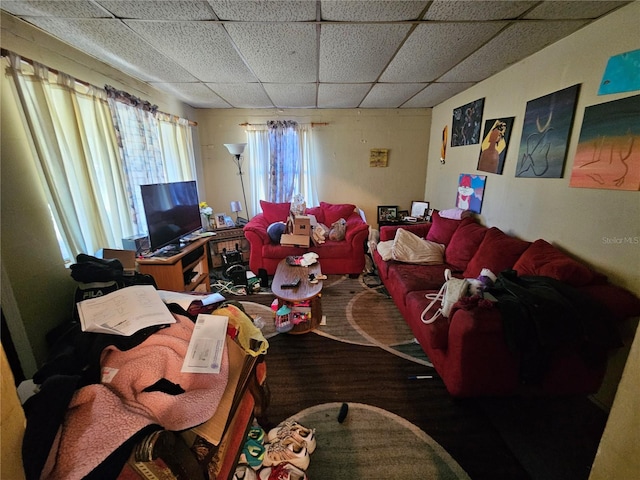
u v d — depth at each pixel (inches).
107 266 53.1
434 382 67.7
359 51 78.4
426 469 47.8
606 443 22.9
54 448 23.8
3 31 55.4
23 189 48.4
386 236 125.0
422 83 109.4
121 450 24.4
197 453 32.0
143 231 99.5
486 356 54.5
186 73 95.3
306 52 78.6
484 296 59.6
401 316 98.0
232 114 155.3
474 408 60.0
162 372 34.0
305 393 64.6
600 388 59.6
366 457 49.9
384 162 163.3
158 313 41.4
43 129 60.7
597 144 61.5
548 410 59.4
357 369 72.4
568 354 53.8
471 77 102.0
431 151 157.6
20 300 46.5
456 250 99.7
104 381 31.3
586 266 65.2
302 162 159.6
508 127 91.7
